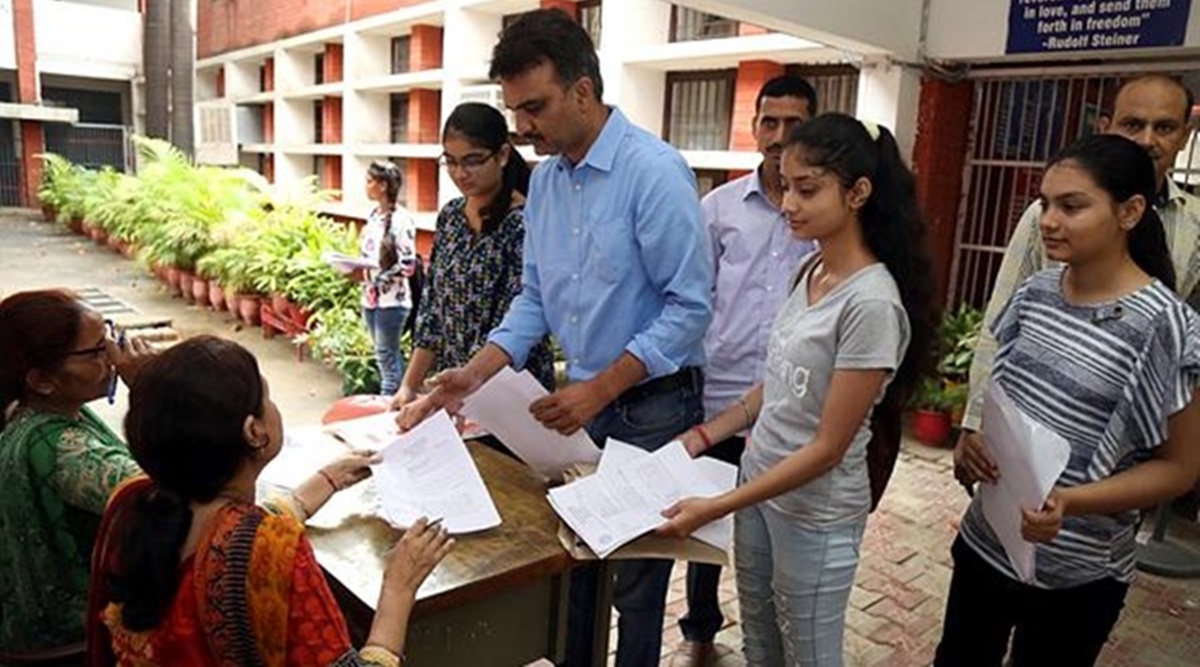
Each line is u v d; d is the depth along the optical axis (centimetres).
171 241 798
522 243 221
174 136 1193
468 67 789
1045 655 164
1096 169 142
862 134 147
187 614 102
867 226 151
